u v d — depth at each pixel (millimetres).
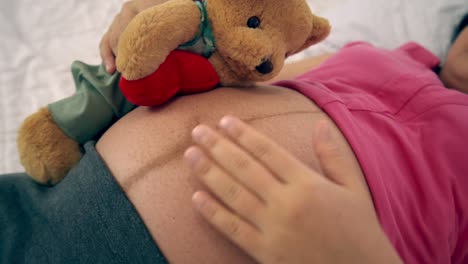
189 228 357
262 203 318
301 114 443
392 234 419
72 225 391
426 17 977
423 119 576
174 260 354
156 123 404
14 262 425
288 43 400
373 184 416
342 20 1075
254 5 361
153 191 370
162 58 348
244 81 434
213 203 336
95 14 957
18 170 698
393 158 498
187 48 392
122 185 385
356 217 330
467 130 555
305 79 648
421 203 491
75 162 474
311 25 406
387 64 656
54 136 455
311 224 308
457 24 926
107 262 362
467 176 536
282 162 327
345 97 564
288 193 312
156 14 333
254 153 333
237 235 323
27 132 445
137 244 358
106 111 475
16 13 906
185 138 387
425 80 628
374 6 1052
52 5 936
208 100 419
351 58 682
